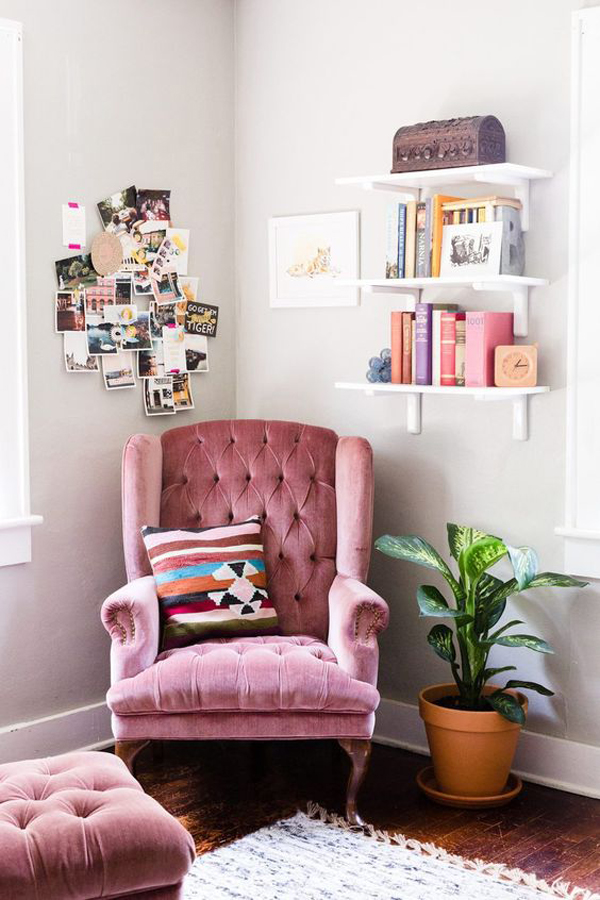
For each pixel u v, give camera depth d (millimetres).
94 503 3541
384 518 3658
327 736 2885
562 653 3250
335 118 3684
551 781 3268
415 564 3592
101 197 3510
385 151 3562
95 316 3510
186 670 2836
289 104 3807
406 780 3324
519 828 2957
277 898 2545
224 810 3051
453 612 2994
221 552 3252
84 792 2135
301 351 3842
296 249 3811
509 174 3102
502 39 3258
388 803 3129
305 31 3738
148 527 3275
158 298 3715
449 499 3484
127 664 2885
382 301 3598
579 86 3092
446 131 3146
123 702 2846
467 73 3344
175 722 2861
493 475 3375
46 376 3377
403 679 3646
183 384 3814
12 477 3289
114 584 3615
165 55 3695
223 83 3924
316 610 3324
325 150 3721
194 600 3152
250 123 3930
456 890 2592
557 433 3223
